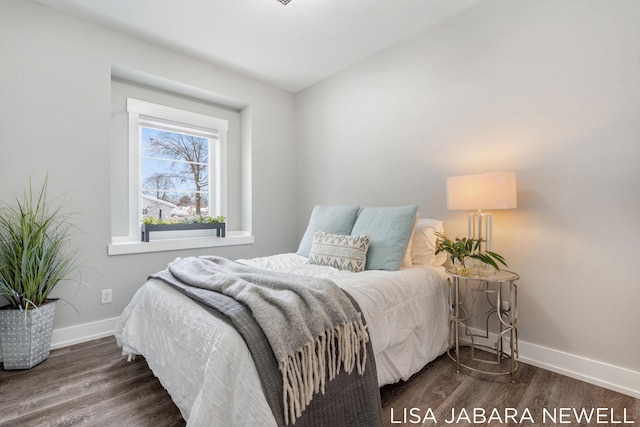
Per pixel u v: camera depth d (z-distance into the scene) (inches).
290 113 145.3
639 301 62.2
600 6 66.1
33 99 82.7
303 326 45.9
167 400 61.2
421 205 98.9
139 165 111.7
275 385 41.4
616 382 64.3
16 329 72.1
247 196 134.9
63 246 87.1
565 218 71.1
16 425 53.7
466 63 87.7
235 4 85.4
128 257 99.7
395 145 106.0
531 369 73.1
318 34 100.0
